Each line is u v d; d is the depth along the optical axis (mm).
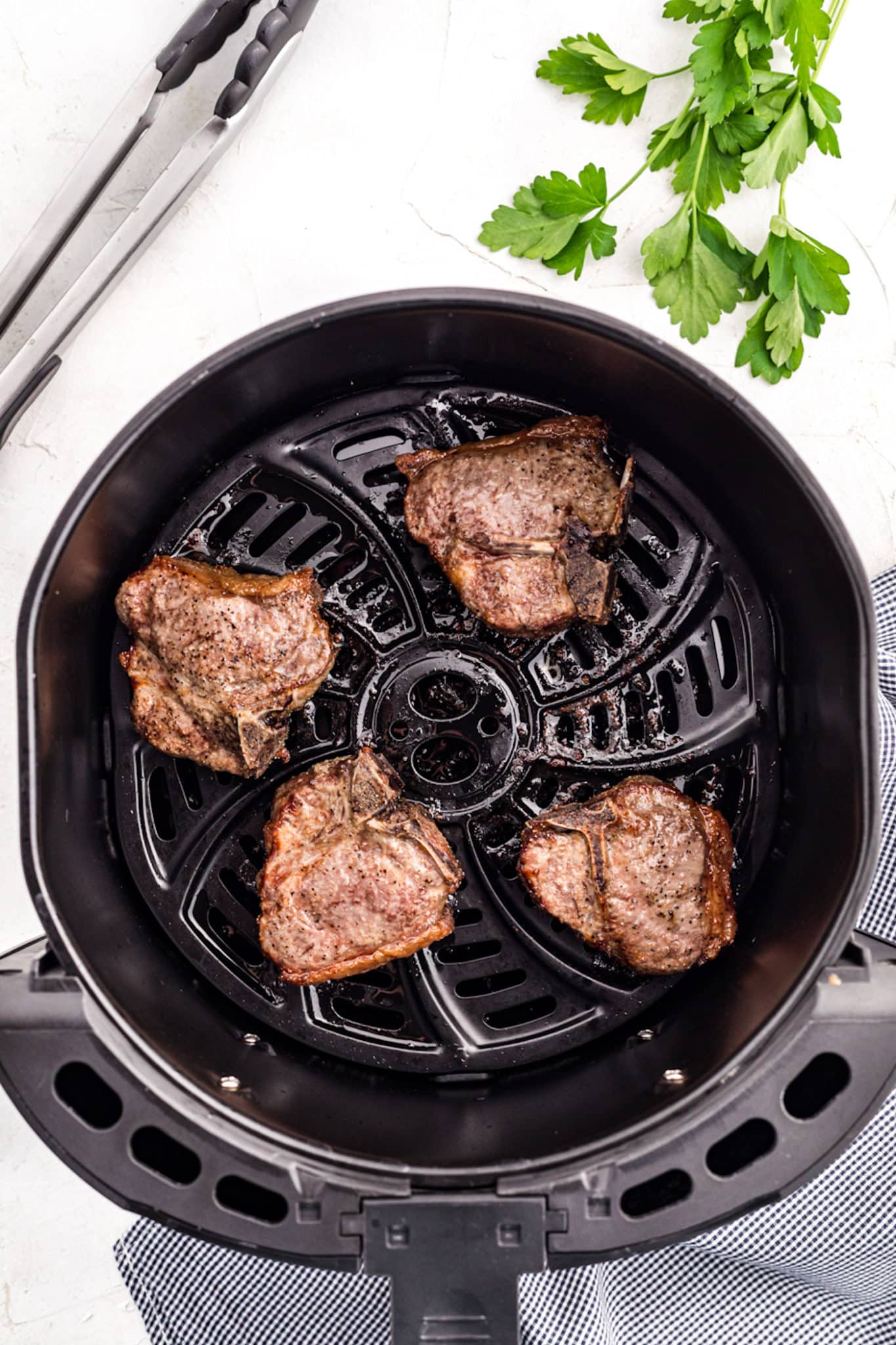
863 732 469
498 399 535
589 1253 463
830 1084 474
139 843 530
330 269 590
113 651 532
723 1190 462
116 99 577
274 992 530
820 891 490
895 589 591
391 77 579
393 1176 468
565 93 571
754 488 508
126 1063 466
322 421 535
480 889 534
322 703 539
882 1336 610
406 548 536
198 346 590
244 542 536
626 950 514
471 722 535
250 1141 469
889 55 576
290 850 508
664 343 479
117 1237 618
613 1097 506
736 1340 612
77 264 583
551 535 508
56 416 588
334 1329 606
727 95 547
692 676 536
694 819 514
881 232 586
